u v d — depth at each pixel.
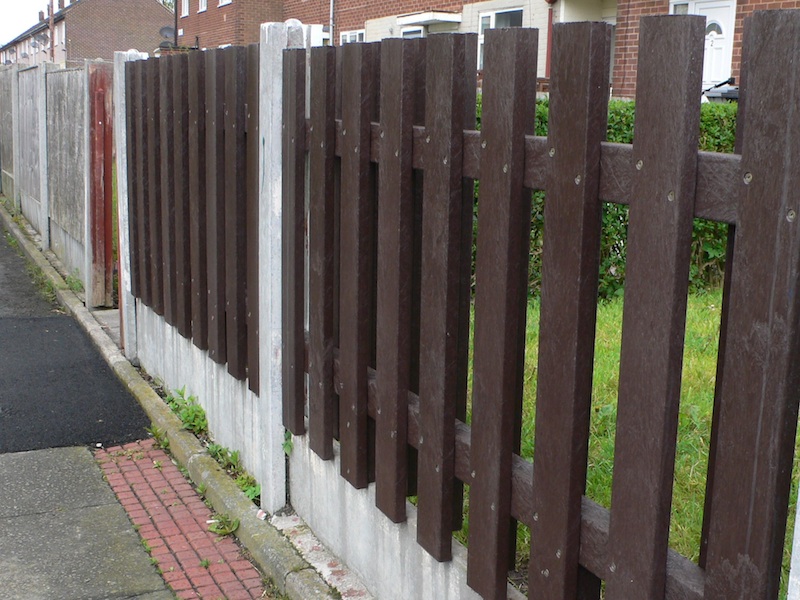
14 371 6.25
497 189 2.28
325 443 3.43
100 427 5.19
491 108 2.28
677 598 1.87
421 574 2.91
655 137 1.79
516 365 2.38
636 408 1.89
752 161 1.60
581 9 14.30
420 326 2.78
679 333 1.79
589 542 2.12
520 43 2.17
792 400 1.58
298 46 3.56
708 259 7.19
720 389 1.90
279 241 3.67
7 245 11.62
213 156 4.29
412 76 2.69
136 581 3.54
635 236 1.85
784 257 1.54
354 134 2.99
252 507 3.95
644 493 1.89
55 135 9.57
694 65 1.71
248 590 3.47
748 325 1.62
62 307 8.30
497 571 2.44
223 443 4.60
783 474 1.61
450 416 2.62
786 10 1.52
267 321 3.75
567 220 2.04
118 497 4.29
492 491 2.42
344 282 3.15
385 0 19.50
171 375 5.46
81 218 8.35
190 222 4.77
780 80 1.54
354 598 3.22
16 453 4.81
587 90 1.94
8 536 3.89
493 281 2.33
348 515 3.39
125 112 5.87
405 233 2.78
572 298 2.04
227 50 4.05
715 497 1.72
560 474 2.14
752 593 1.65
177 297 5.07
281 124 3.58
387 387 2.93
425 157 2.59
